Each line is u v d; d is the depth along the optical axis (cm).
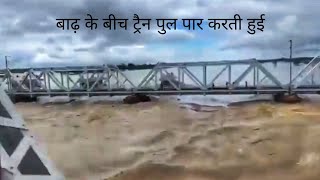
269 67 5166
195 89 5475
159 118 4378
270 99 5044
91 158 3073
